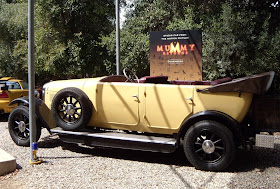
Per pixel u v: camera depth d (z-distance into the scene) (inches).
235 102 184.5
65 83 238.4
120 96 211.2
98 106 219.1
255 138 181.3
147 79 215.9
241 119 187.6
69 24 583.2
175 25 457.7
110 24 639.1
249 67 369.1
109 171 186.9
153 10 540.7
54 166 195.8
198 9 501.7
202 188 159.3
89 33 599.5
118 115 213.8
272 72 181.9
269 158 213.8
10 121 246.4
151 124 204.5
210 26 409.4
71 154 224.7
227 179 172.2
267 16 395.2
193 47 305.7
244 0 418.0
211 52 385.1
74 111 219.1
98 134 213.2
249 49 377.1
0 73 810.8
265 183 165.2
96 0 565.3
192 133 186.2
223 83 189.6
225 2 464.4
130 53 484.7
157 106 200.7
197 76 306.3
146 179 173.2
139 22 537.0
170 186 162.4
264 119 182.7
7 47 768.3
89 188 160.1
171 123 198.7
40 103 227.5
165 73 318.7
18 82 411.8
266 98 182.2
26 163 201.0
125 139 202.7
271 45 366.6
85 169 190.2
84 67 574.2
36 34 581.6
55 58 551.2
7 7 765.3
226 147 179.9
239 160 209.6
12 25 724.0
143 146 201.2
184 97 193.9
